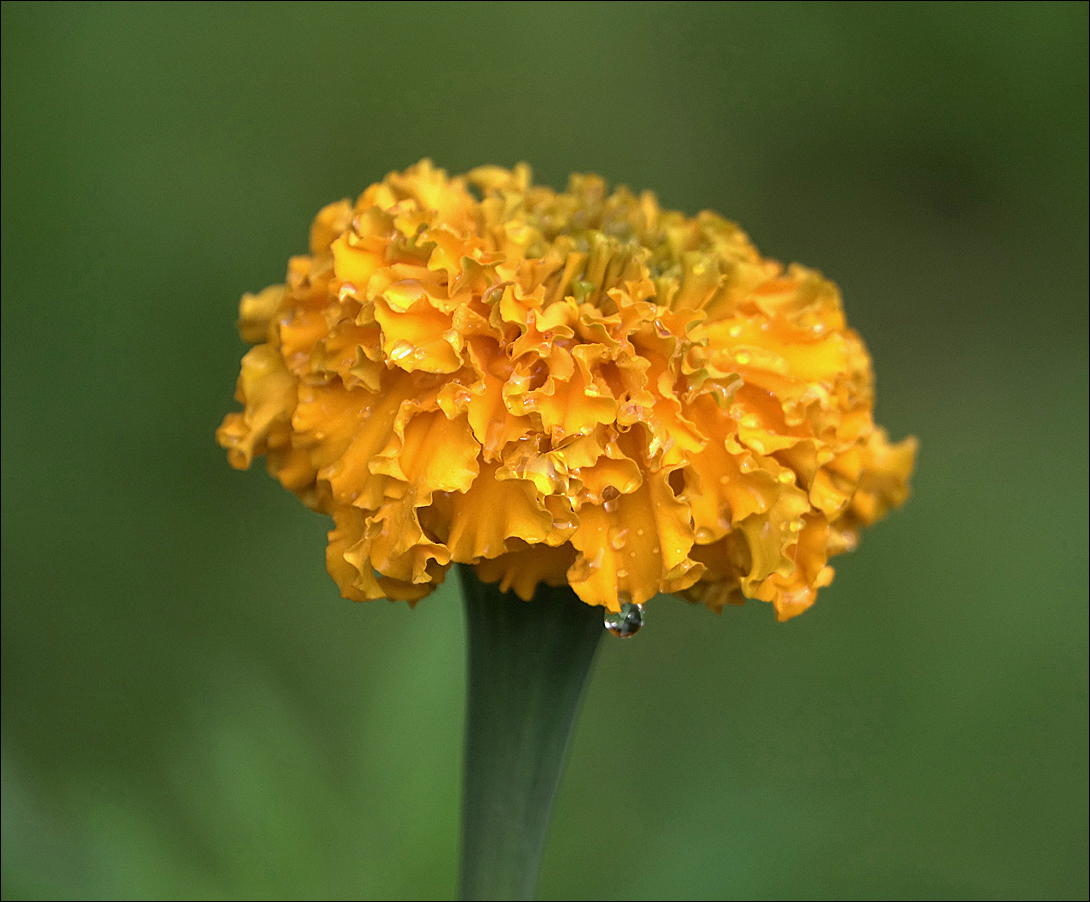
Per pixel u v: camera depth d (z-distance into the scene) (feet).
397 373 1.26
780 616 1.28
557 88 2.56
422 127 2.47
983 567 2.17
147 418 2.24
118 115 2.34
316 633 2.00
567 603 1.30
